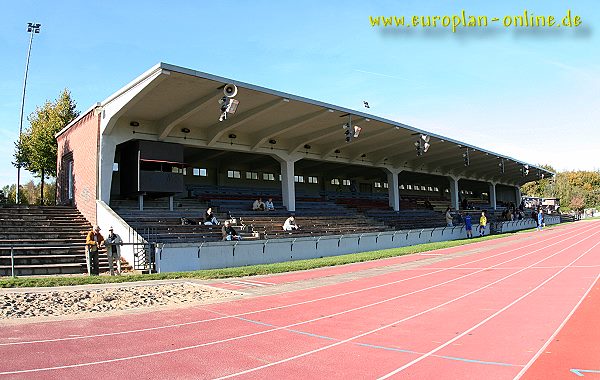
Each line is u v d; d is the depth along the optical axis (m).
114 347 7.86
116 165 28.95
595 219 85.31
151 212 25.78
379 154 41.78
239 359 7.17
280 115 28.12
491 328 8.62
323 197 44.50
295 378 6.24
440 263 21.08
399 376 6.22
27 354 7.38
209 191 36.34
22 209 24.39
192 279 16.66
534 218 57.25
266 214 30.92
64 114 42.59
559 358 6.65
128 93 21.88
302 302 12.15
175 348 7.82
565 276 15.05
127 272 19.16
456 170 54.75
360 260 22.94
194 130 28.44
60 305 11.41
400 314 10.31
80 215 25.58
